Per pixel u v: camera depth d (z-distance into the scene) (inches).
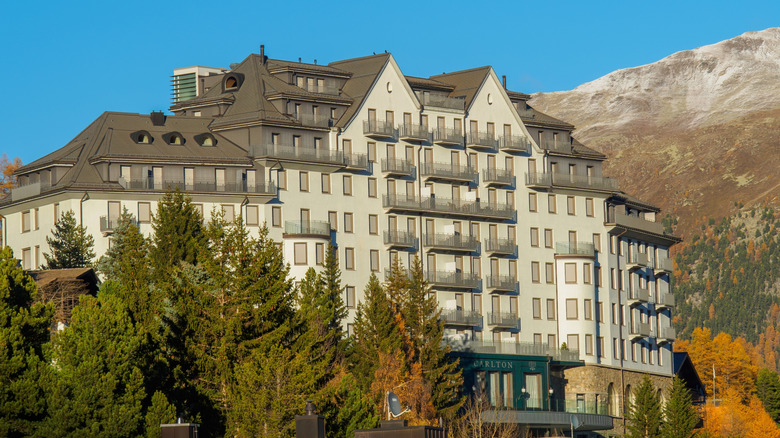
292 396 5442.9
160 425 4687.5
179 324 5767.7
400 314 7411.4
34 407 4746.6
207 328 5787.4
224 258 6058.1
